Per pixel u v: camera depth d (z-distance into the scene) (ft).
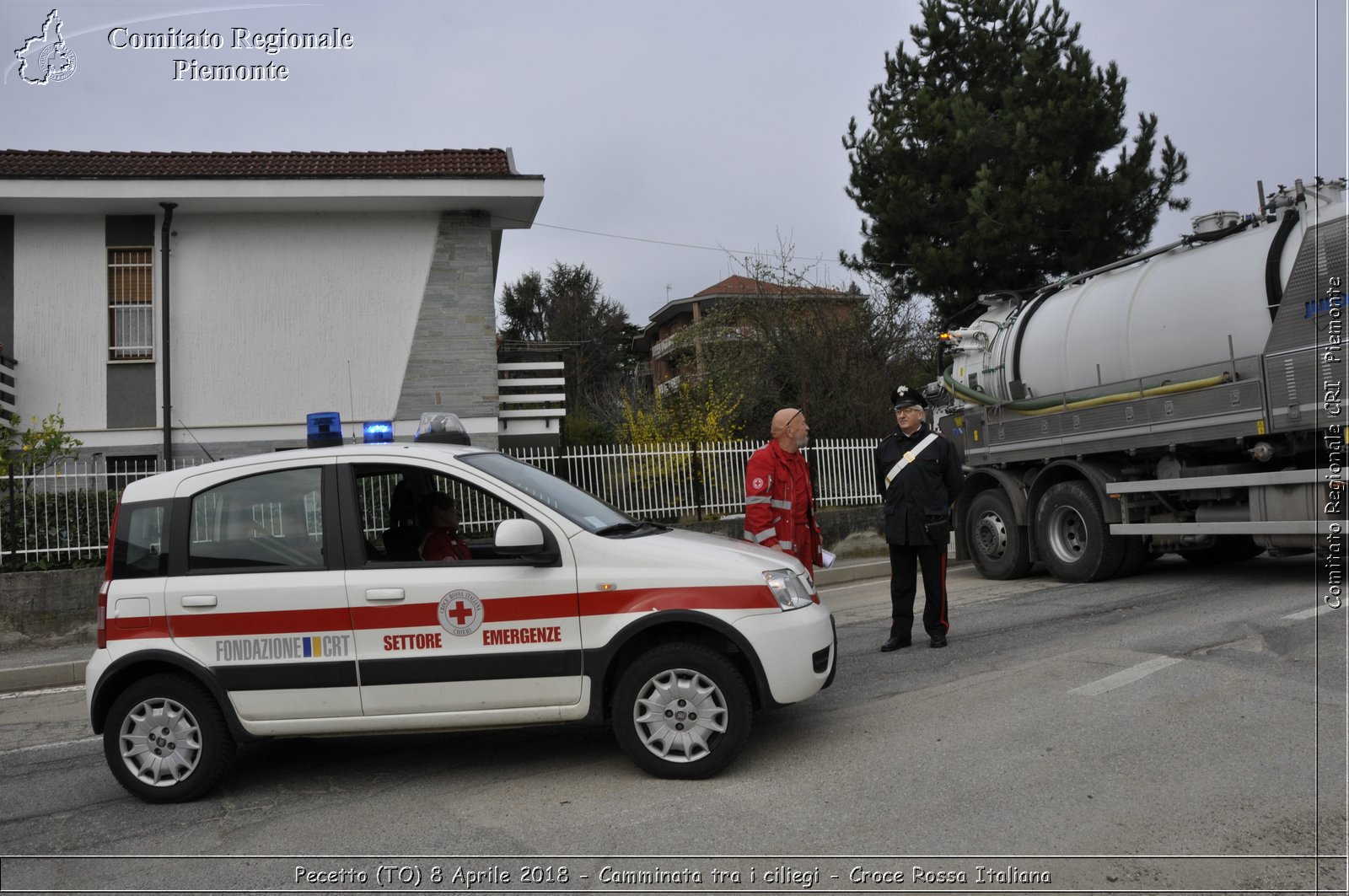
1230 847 12.58
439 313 56.49
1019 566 37.37
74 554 39.70
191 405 53.83
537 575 16.69
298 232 55.42
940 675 21.86
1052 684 20.07
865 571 45.62
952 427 40.91
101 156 58.29
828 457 52.60
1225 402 29.86
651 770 16.47
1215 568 35.40
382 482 17.85
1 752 22.12
